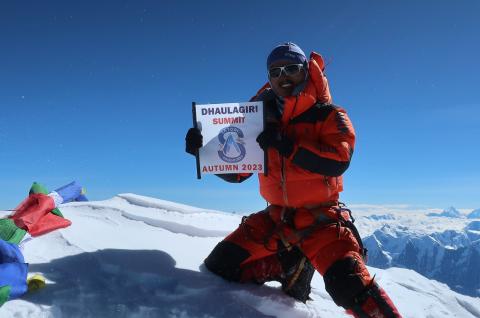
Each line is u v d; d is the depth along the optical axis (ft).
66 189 11.05
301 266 7.20
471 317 9.19
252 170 7.28
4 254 6.45
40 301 6.05
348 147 6.75
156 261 7.67
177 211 11.23
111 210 10.57
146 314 6.05
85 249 7.77
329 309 7.41
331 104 7.05
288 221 7.14
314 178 7.01
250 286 7.28
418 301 9.15
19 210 8.73
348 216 7.06
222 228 10.43
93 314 5.94
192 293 6.76
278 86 7.23
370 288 6.12
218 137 7.31
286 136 6.83
